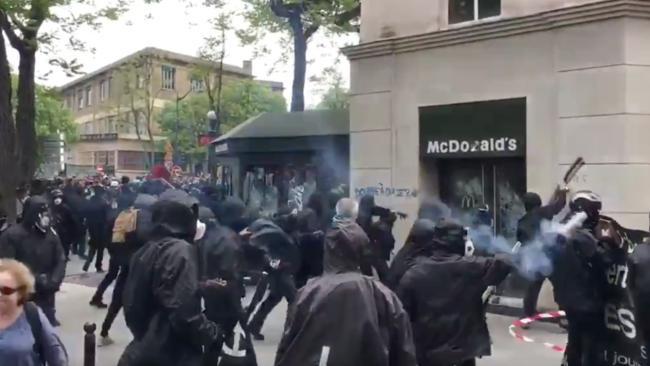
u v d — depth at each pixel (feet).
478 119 40.37
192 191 51.49
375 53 45.55
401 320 12.69
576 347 20.03
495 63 39.52
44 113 180.34
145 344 14.80
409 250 20.99
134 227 29.55
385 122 45.24
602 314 18.98
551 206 30.68
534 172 37.70
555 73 36.83
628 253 18.54
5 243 24.62
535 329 33.71
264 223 29.71
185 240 15.40
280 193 60.39
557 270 19.33
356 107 46.88
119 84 212.02
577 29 35.88
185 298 14.47
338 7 68.28
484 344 17.61
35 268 24.73
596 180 35.14
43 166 109.60
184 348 14.89
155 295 14.70
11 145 58.95
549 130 37.11
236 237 21.27
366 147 46.26
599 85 35.09
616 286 18.65
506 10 39.29
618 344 18.66
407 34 44.24
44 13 55.21
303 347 12.41
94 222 52.44
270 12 86.69
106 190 56.70
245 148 62.03
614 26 34.53
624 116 34.22
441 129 42.22
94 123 259.39
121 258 30.25
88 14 62.13
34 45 58.23
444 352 17.16
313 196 33.91
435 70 42.52
